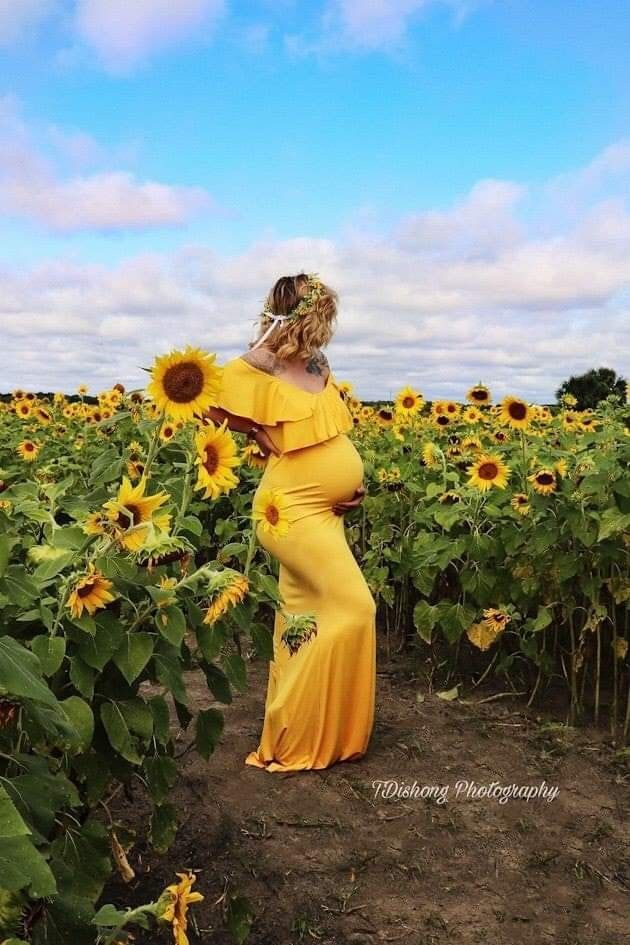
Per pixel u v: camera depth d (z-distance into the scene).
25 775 1.68
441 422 7.38
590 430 6.47
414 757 4.14
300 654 3.92
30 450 6.64
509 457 5.87
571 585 4.51
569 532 4.33
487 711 4.78
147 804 3.48
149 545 2.04
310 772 3.93
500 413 5.21
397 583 6.14
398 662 5.65
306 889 3.03
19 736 1.89
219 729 2.49
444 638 5.96
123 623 2.24
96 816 3.29
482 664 5.52
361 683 3.94
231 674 2.45
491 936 2.81
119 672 2.22
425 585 4.98
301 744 3.92
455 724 4.58
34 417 9.04
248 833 3.38
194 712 4.66
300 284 3.90
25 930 1.55
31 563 2.11
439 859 3.26
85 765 2.18
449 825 3.49
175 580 2.33
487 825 3.51
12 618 2.08
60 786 1.76
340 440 4.03
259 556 4.71
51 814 1.65
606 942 2.79
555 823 3.54
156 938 2.68
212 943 2.71
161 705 2.23
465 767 4.05
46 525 2.32
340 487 3.96
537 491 4.27
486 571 4.75
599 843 3.39
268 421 3.88
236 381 3.87
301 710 3.88
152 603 2.22
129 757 2.11
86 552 2.11
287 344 3.86
